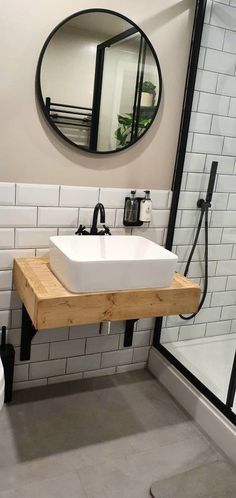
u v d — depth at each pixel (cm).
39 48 164
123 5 176
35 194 178
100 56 176
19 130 169
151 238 215
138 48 184
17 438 173
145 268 155
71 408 196
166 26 187
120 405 201
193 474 160
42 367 207
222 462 168
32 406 194
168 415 197
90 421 188
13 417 186
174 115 202
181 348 236
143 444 176
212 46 204
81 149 183
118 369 229
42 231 185
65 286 150
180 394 205
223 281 244
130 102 188
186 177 217
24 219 180
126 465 163
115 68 181
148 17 182
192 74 199
